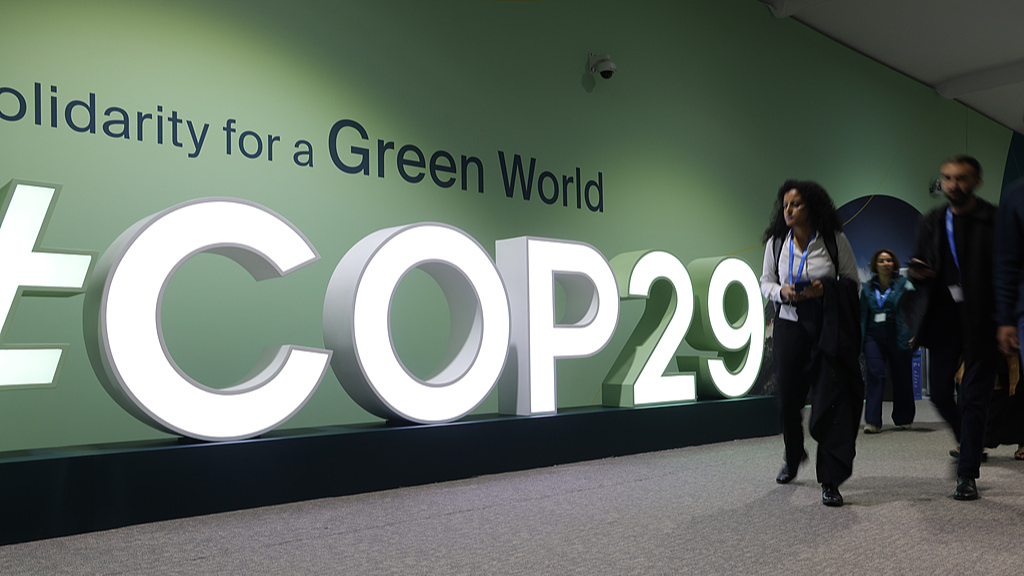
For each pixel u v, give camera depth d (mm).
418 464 3654
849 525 2779
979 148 11195
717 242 7012
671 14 6730
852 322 3197
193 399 3107
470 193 5254
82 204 3756
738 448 4812
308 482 3314
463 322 4086
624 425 4559
